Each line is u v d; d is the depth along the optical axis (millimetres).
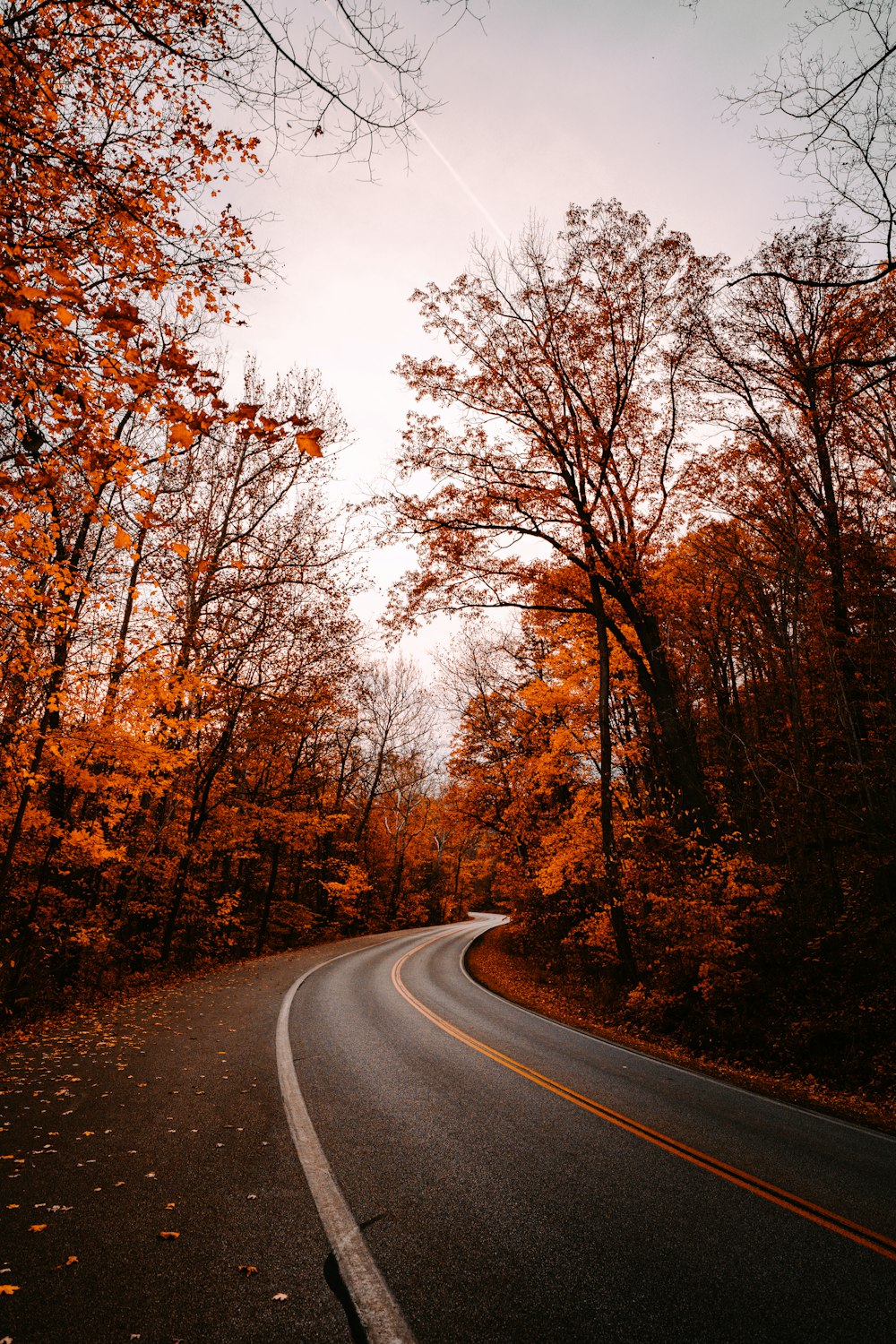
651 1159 5148
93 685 10453
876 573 13055
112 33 4566
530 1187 4508
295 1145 5129
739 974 10883
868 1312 3139
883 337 11984
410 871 46062
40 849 11078
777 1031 9977
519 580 16391
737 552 16234
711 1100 7219
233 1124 5586
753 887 11633
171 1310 2977
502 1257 3561
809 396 13844
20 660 7965
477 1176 4664
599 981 16109
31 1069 7195
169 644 11352
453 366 15602
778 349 14938
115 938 14859
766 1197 4441
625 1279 3381
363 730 35031
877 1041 8812
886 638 12664
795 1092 8039
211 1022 10094
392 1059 8172
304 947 26281
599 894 17531
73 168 4207
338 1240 3678
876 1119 6941
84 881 13242
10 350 3908
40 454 4484
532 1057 8852
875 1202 4461
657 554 15516
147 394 3836
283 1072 7336
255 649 17922
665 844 13828
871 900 11586
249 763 21672
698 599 18109
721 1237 3855
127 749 10203
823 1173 5000
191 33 4617
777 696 19938
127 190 4484
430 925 49281
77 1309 2949
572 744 17391
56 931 12555
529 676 24672
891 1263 3607
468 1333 2889
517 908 24766
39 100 4273
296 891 32469
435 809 44562
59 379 3963
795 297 14523
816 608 13945
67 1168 4504
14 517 4598
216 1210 3998
